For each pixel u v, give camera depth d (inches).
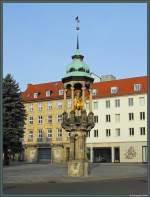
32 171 1796.3
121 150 3378.4
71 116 1326.3
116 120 3430.1
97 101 3528.5
